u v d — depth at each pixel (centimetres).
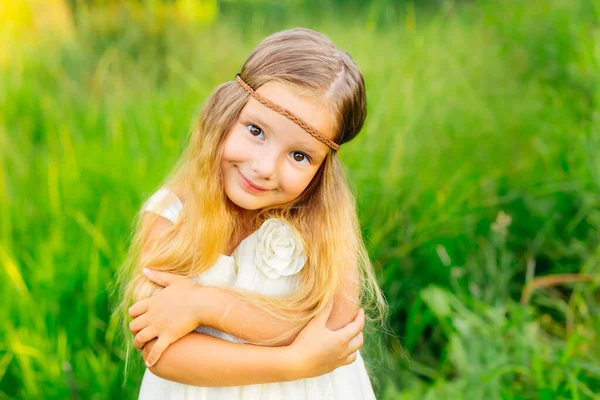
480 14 400
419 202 257
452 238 253
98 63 368
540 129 299
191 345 120
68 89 346
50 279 218
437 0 439
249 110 116
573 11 339
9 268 212
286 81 114
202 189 126
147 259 129
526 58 345
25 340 204
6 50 359
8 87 325
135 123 295
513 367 193
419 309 241
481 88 329
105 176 256
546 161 283
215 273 128
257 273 127
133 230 195
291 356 119
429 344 242
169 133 275
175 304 121
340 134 121
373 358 220
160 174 248
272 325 122
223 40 391
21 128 311
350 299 131
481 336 213
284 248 126
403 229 247
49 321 213
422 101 291
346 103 118
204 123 127
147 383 139
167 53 381
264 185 116
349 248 133
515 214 273
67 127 298
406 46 332
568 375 185
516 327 213
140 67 366
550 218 268
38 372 202
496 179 279
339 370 135
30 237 242
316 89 114
